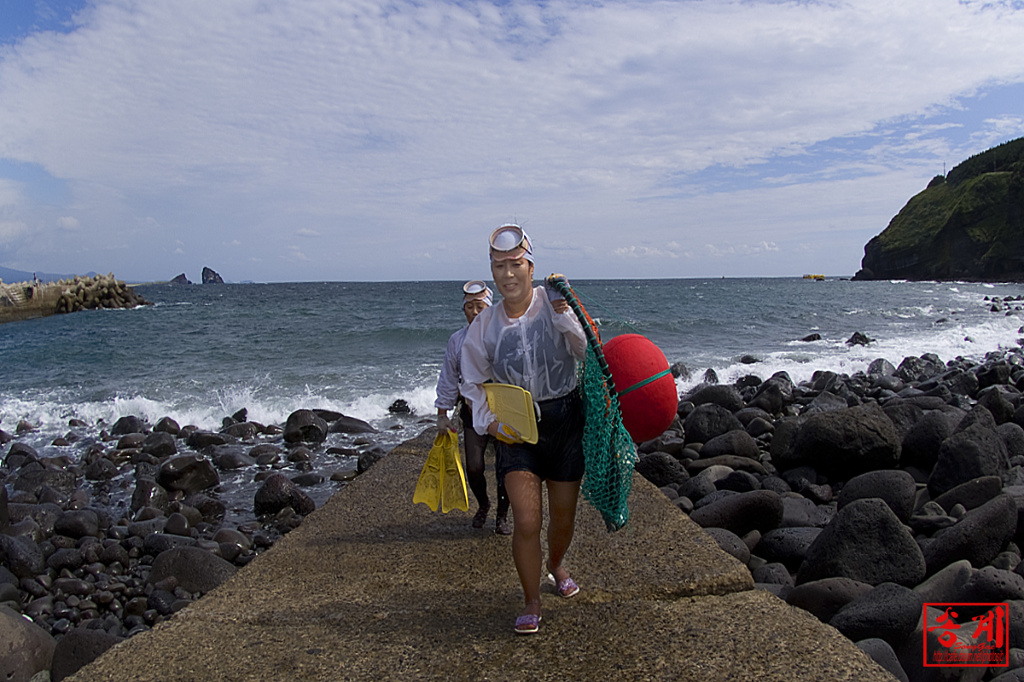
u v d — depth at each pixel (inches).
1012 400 433.1
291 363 772.6
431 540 173.3
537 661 115.7
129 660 122.2
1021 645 147.9
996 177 4357.8
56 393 633.6
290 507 313.3
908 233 5132.9
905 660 147.3
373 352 858.1
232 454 405.4
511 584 147.3
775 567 204.4
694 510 258.7
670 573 144.1
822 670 110.0
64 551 259.1
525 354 117.8
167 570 234.5
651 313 1400.1
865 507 186.5
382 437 470.0
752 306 1657.2
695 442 386.9
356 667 116.6
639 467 315.3
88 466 395.5
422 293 3230.8
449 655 119.0
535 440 115.6
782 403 482.3
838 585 169.0
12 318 1787.6
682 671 110.9
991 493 234.4
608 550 157.2
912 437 306.0
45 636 175.9
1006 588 160.1
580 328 117.0
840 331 1104.8
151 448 436.1
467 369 123.6
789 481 301.4
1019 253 4023.1
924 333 1069.1
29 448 442.6
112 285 2102.6
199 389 625.6
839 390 522.9
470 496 207.0
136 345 960.3
